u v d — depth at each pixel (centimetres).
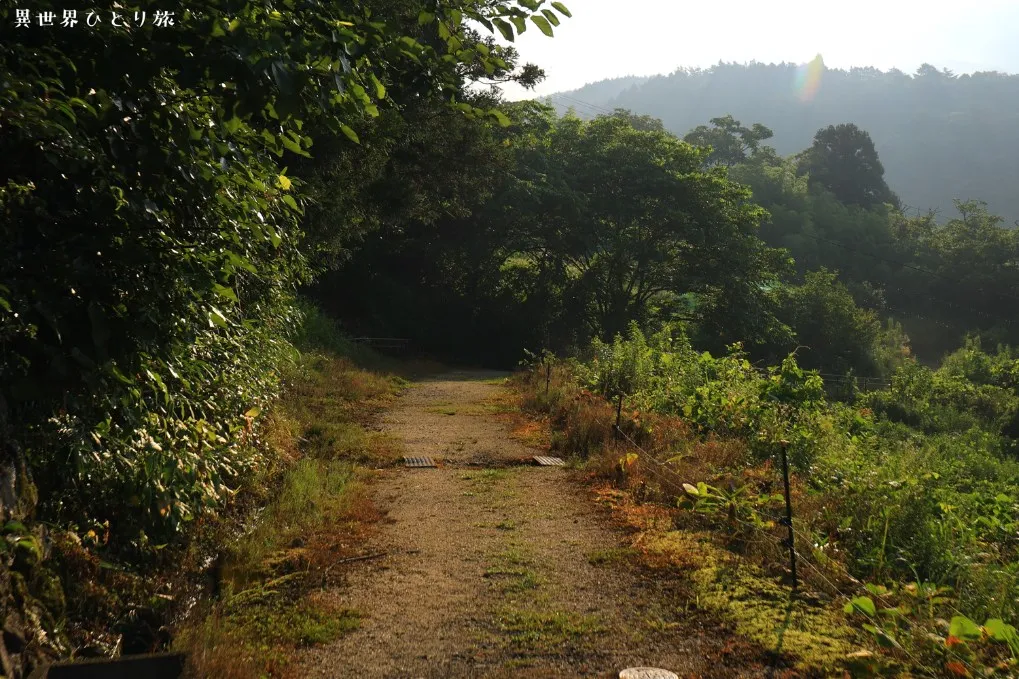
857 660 434
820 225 9944
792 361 1244
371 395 1780
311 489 817
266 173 561
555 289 4922
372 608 540
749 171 10450
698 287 4772
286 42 383
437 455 1114
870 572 616
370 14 445
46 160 395
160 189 430
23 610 376
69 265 397
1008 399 4397
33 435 430
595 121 4991
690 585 578
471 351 4484
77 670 346
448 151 2434
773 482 851
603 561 641
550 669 450
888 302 9238
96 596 446
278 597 557
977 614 533
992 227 9462
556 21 456
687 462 953
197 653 434
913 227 10481
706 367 1571
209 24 367
